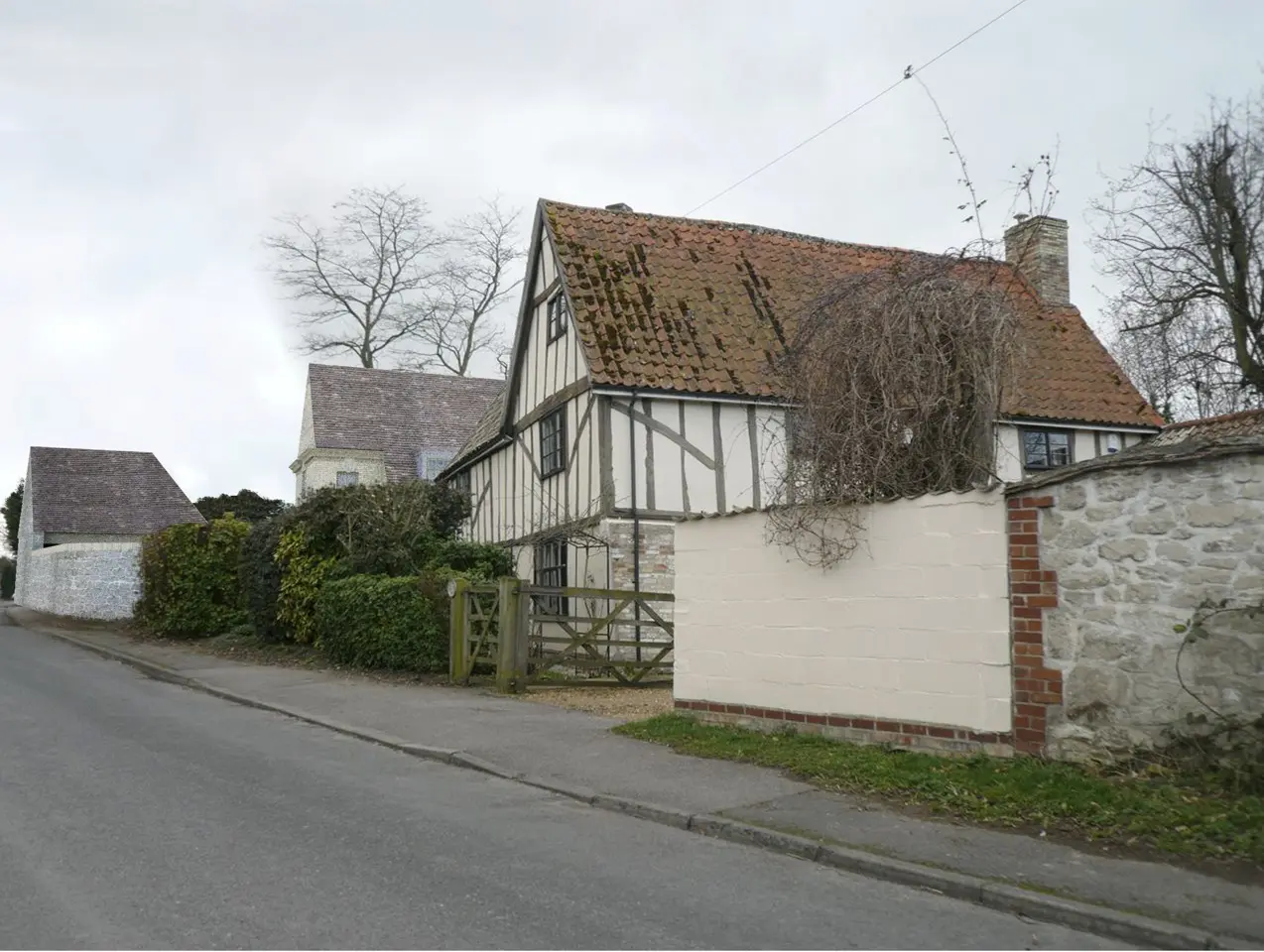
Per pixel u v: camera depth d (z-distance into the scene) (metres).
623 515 16.03
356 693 13.46
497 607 14.07
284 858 6.06
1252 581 6.60
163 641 21.86
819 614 8.97
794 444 9.27
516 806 7.62
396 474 36.22
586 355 16.34
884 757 8.05
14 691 13.74
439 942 4.72
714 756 8.88
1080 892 5.37
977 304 8.80
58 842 6.35
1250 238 20.47
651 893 5.53
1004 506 7.74
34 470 40.81
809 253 19.97
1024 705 7.54
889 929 5.05
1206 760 6.66
